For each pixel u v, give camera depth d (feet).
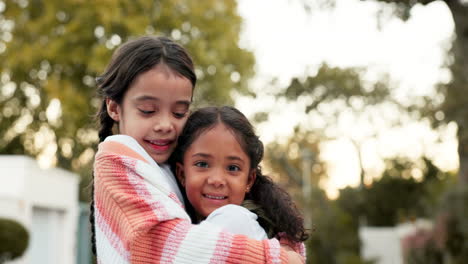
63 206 47.52
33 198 41.88
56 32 63.16
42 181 43.39
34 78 67.67
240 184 8.13
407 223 91.81
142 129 7.51
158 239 6.70
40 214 44.73
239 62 71.05
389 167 107.86
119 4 61.87
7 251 34.14
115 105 7.90
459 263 50.78
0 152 75.25
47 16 62.59
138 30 61.26
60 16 63.36
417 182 99.40
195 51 64.49
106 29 61.87
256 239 7.29
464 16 50.39
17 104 71.00
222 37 67.41
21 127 73.15
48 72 66.33
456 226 50.93
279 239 8.26
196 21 65.62
